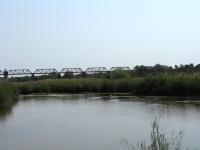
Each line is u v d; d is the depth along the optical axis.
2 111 50.44
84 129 35.56
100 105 56.56
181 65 94.81
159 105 53.94
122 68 104.25
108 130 34.84
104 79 89.00
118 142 29.58
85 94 84.56
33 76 119.94
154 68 102.19
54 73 120.00
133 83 79.50
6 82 72.19
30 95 84.25
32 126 37.59
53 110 51.31
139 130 34.44
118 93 83.00
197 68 90.69
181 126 35.69
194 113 44.44
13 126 37.62
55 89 92.12
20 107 55.72
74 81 91.81
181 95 68.50
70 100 67.19
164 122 38.34
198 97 65.75
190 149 26.31
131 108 51.28
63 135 32.78
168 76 72.25
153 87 72.94
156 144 16.47
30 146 28.89
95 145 28.78
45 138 31.66
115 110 49.66
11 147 28.66
